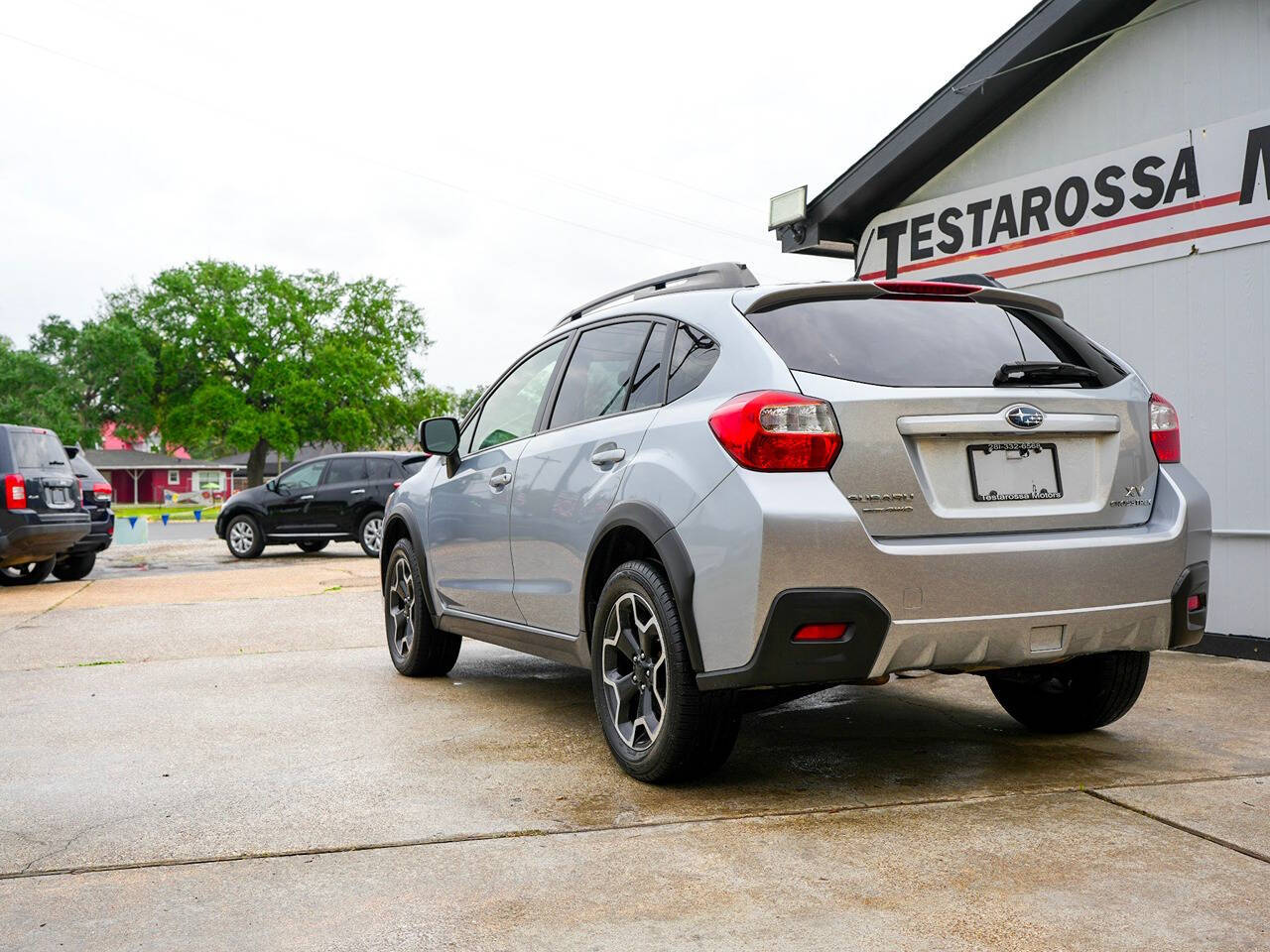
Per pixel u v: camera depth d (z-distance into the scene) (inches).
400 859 114.0
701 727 132.6
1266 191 233.5
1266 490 234.1
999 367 136.3
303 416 2265.0
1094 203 268.8
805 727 175.6
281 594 416.5
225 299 2341.3
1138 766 146.5
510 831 122.5
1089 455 136.6
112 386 2532.0
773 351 132.1
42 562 508.7
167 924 97.9
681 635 132.6
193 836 122.8
